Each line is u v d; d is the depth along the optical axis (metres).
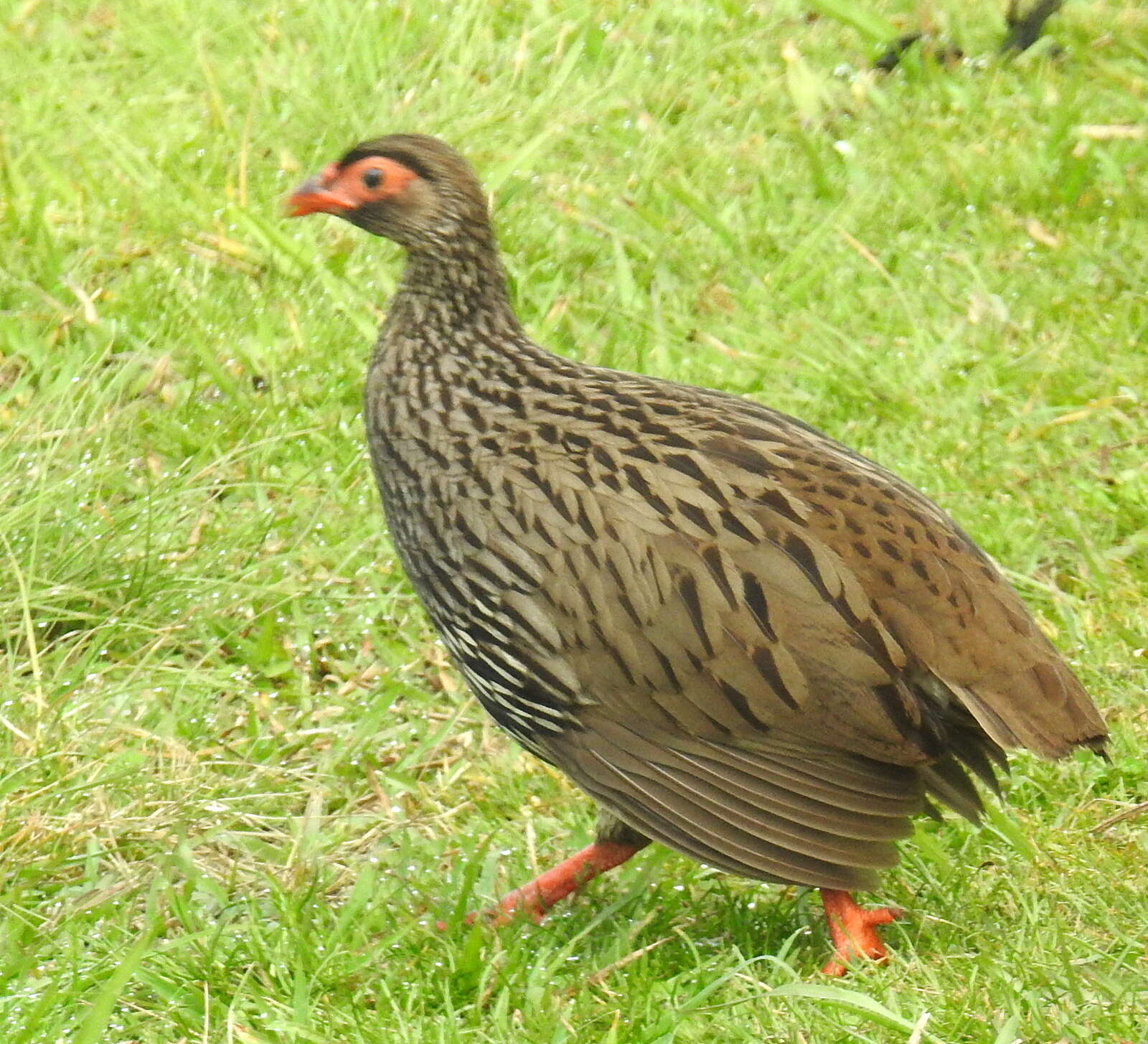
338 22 16.91
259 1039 8.00
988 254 14.55
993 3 17.77
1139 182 15.35
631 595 8.49
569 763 8.84
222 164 15.34
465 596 8.99
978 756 8.74
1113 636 10.97
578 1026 8.12
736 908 9.14
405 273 9.63
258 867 9.59
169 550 11.64
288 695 10.97
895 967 8.57
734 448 8.78
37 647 11.03
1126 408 12.95
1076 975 8.34
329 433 12.82
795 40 17.27
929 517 8.68
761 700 8.29
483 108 16.02
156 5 17.42
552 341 13.64
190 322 13.47
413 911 9.17
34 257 14.02
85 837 9.57
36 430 12.13
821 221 15.04
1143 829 9.58
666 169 15.48
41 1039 8.03
